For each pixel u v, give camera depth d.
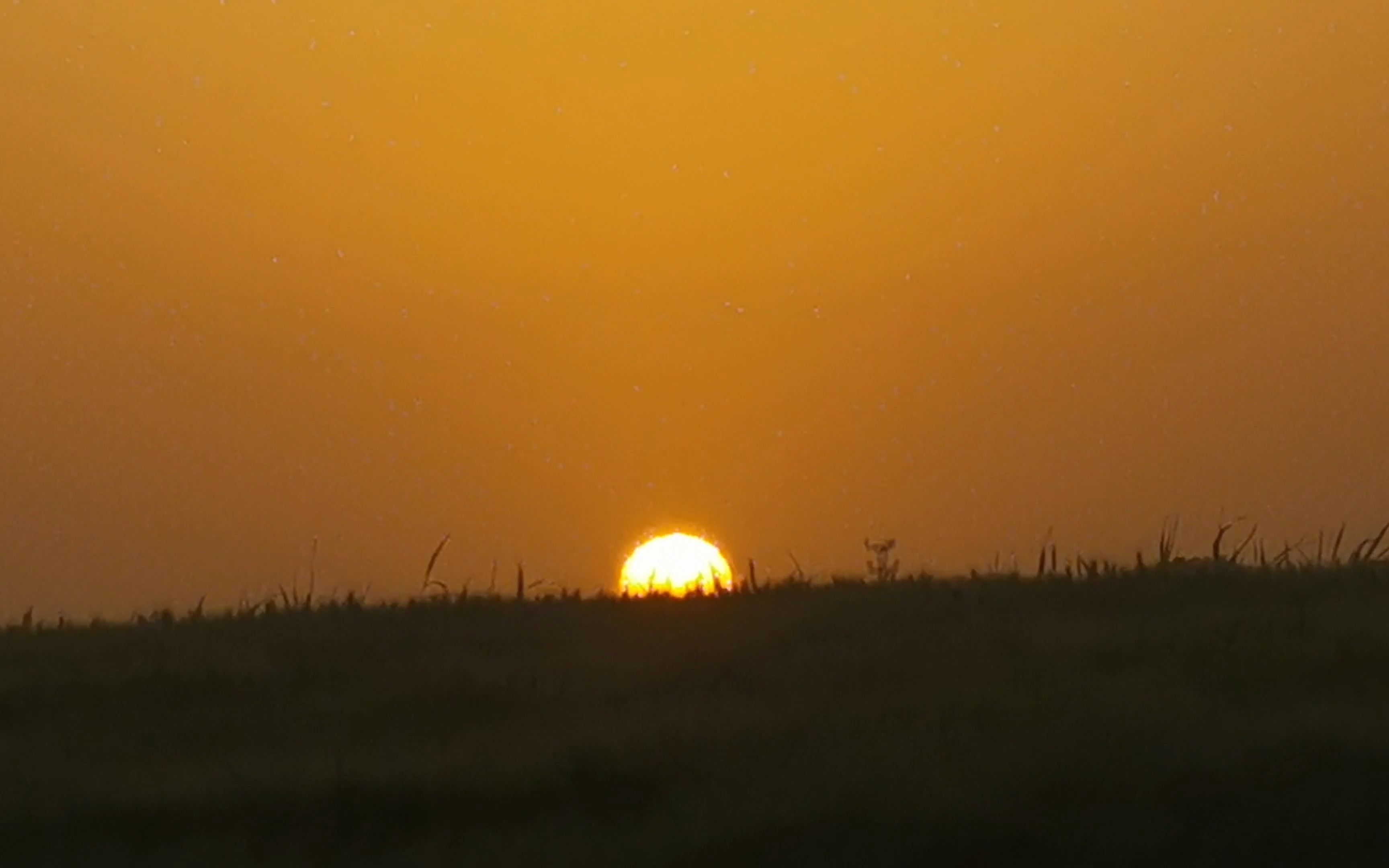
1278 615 28.45
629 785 21.19
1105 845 18.78
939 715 22.91
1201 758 20.28
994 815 19.31
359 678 27.91
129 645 31.62
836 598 34.22
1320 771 19.88
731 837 19.34
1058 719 22.38
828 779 20.58
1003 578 35.97
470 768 21.58
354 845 20.27
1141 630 28.19
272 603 38.25
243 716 25.61
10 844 20.20
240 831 20.52
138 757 23.31
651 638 30.73
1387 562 35.81
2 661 29.98
